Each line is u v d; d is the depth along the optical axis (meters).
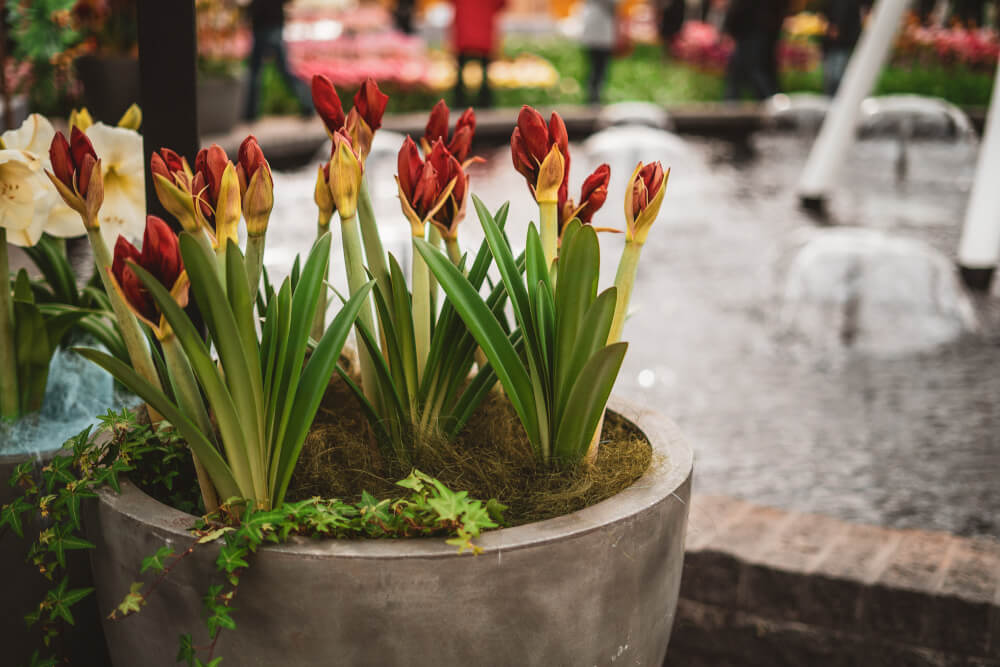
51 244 1.69
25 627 1.34
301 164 7.50
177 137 1.40
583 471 1.20
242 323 1.03
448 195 1.17
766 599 1.83
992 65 13.16
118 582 1.11
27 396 1.48
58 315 1.47
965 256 4.96
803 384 3.66
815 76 13.84
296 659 1.01
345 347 1.55
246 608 1.01
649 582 1.12
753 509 2.07
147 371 1.21
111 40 5.59
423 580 0.98
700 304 4.62
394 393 1.25
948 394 3.58
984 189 4.89
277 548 0.99
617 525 1.05
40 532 1.29
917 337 4.18
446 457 1.25
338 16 14.67
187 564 1.02
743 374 3.74
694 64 14.70
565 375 1.16
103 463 1.18
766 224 6.35
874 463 2.97
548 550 1.01
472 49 9.76
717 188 7.42
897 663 1.77
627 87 12.04
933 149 8.91
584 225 1.08
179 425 1.04
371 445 1.30
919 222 6.55
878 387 3.64
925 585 1.75
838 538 1.94
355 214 1.22
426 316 1.30
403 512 1.03
